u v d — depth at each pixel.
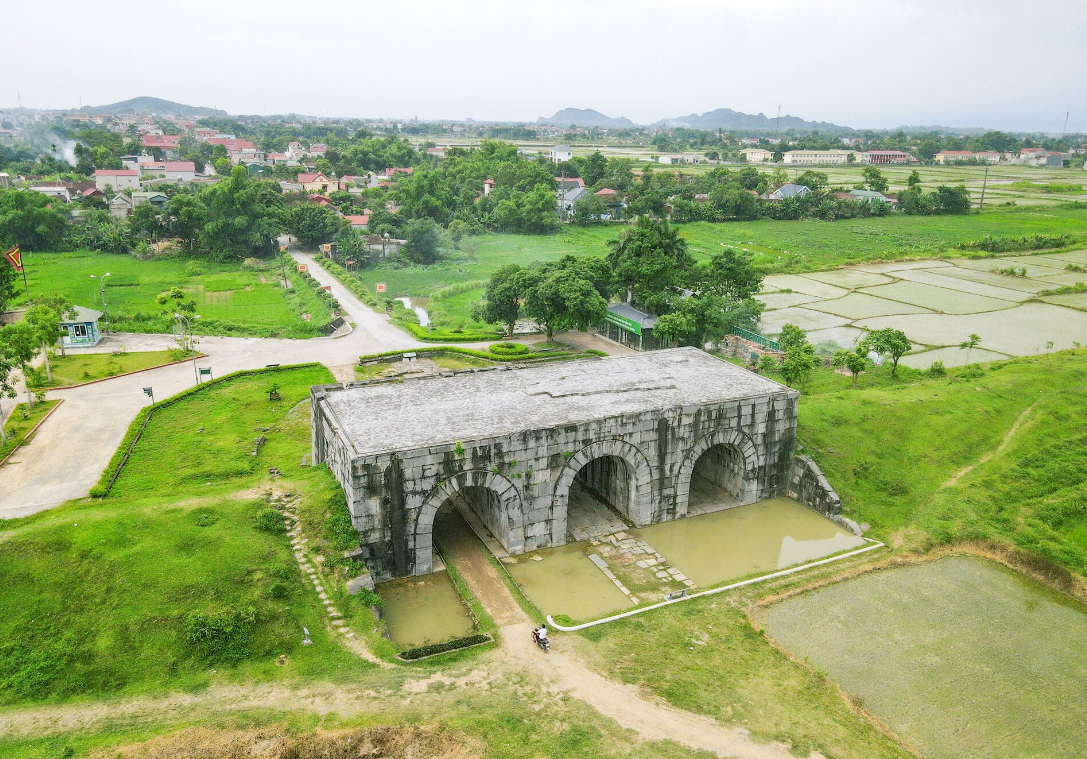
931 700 35.72
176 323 92.56
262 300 113.25
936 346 91.25
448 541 49.12
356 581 40.59
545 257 149.00
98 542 39.44
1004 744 33.09
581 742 30.84
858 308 111.56
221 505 44.03
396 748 29.84
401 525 43.38
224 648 35.38
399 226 160.50
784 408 54.00
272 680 34.00
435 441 43.66
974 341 83.94
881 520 51.94
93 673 33.50
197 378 73.81
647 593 43.97
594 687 34.78
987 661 38.66
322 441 51.88
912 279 132.12
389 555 43.62
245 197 141.62
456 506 54.31
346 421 46.97
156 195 186.62
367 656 36.22
